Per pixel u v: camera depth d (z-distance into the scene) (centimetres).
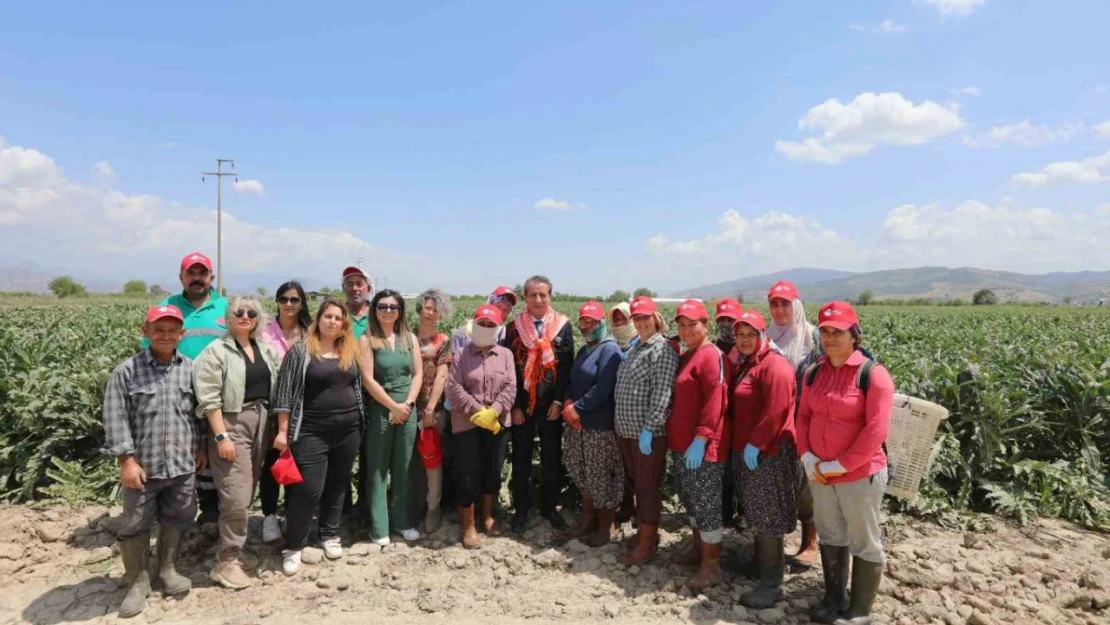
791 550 522
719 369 444
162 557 434
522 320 550
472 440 510
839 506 402
